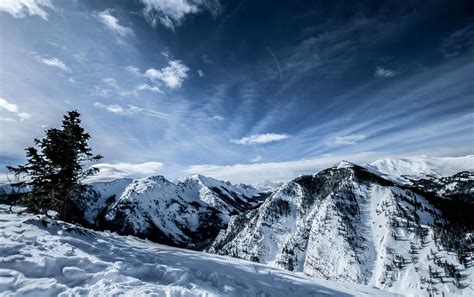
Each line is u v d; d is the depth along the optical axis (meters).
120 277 10.24
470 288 119.19
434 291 126.94
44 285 8.62
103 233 21.19
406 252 157.88
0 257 9.54
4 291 7.96
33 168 23.08
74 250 12.12
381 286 144.38
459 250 140.50
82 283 9.48
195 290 10.62
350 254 170.88
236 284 12.85
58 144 24.88
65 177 24.42
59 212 24.56
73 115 27.27
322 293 16.05
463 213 185.75
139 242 22.75
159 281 10.99
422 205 195.38
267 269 20.55
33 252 10.59
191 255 20.36
